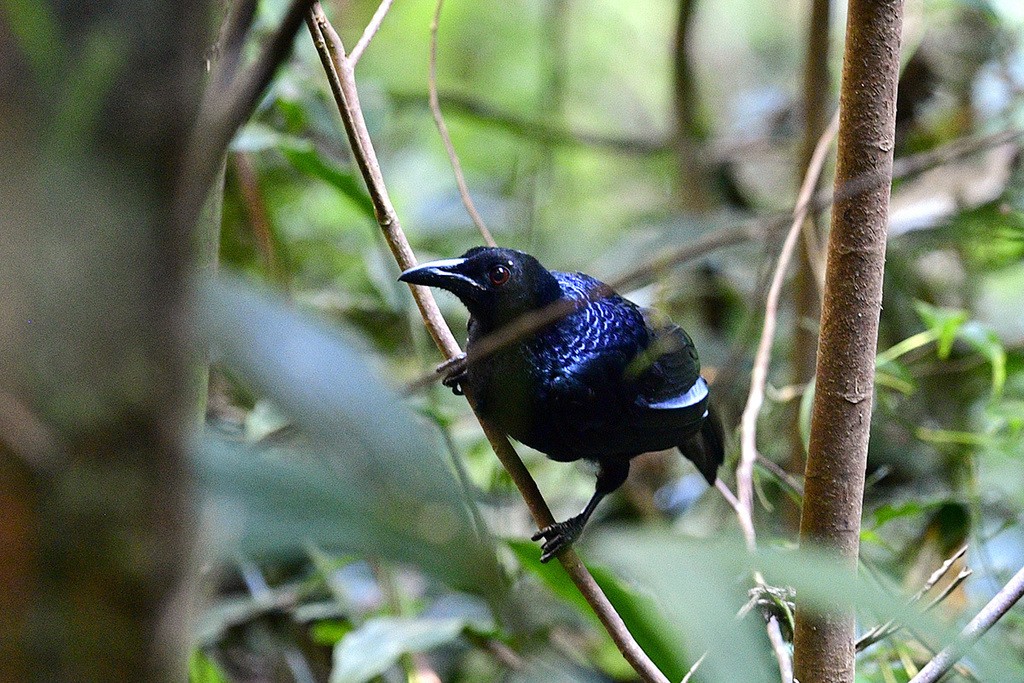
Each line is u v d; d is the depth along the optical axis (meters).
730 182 4.62
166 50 2.05
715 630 2.31
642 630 4.19
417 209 4.66
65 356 1.99
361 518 2.24
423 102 4.56
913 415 4.42
